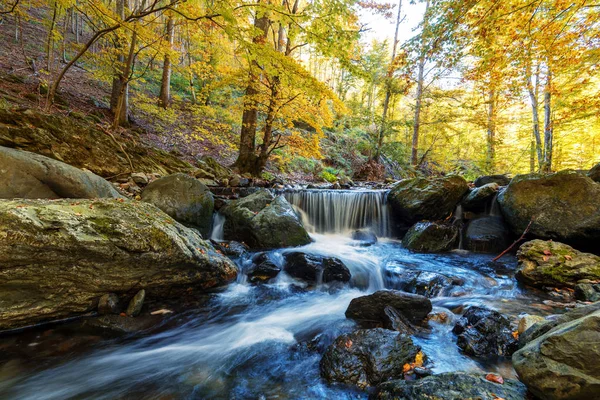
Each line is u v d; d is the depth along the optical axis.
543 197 5.41
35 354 2.72
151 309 3.63
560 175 5.32
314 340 3.11
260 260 5.07
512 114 13.71
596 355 1.63
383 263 5.26
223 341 3.19
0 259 2.61
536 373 1.76
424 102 14.54
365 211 7.71
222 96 13.61
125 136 8.77
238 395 2.34
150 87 15.67
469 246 6.18
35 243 2.73
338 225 7.65
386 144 14.75
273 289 4.52
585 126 11.49
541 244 4.56
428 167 18.50
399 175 17.33
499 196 6.21
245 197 6.90
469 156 20.28
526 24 4.61
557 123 9.44
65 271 2.99
